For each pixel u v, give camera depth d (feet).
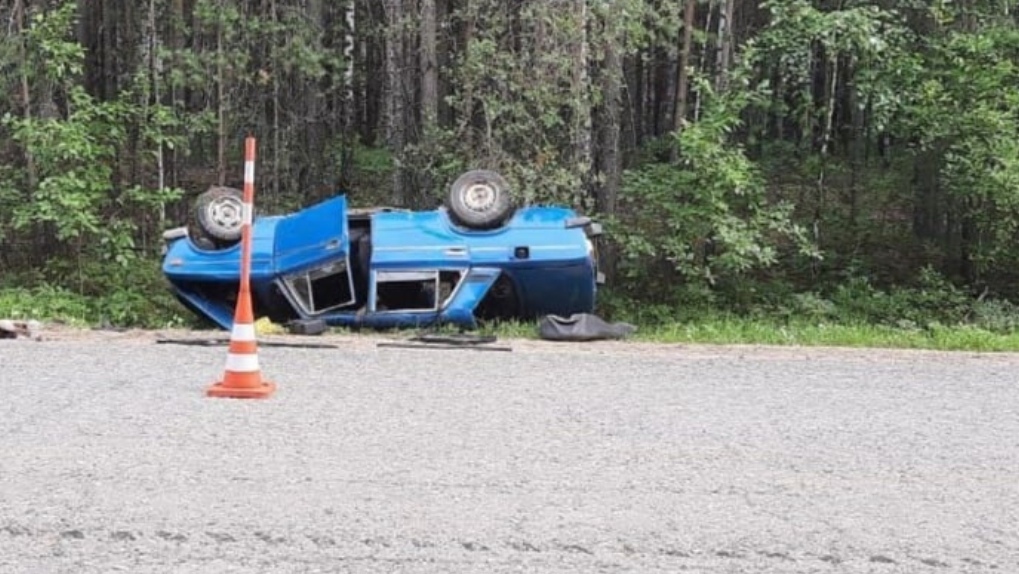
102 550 13.14
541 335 35.14
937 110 51.06
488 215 37.45
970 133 51.03
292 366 26.03
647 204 53.62
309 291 37.27
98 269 50.31
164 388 22.57
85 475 16.07
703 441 19.20
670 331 39.91
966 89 50.85
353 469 16.72
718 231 49.85
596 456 17.93
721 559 13.30
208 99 56.44
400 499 15.31
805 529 14.51
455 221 37.70
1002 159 49.55
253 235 37.96
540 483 16.26
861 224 62.85
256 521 14.25
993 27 51.96
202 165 64.90
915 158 56.85
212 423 19.43
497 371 26.09
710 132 50.24
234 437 18.47
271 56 55.67
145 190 53.57
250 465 16.80
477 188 37.81
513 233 37.50
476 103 50.65
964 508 15.65
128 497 15.11
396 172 55.11
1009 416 22.17
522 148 49.44
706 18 63.67
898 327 49.11
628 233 52.24
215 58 52.90
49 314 42.52
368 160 69.26
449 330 36.68
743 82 51.39
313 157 62.28
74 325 38.17
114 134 50.19
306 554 13.14
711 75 60.39
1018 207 51.03
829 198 64.69
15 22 50.11
